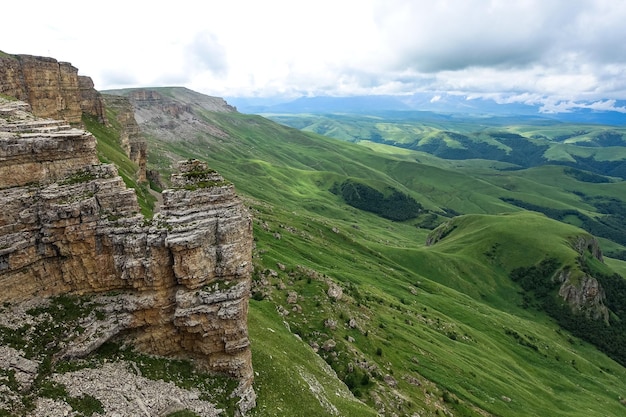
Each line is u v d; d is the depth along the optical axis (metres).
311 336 92.94
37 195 47.12
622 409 158.38
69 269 48.59
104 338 47.28
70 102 129.88
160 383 47.16
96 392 42.31
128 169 128.00
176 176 55.84
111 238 49.06
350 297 134.12
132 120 193.62
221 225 52.09
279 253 152.12
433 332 148.62
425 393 97.06
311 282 119.06
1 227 44.47
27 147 47.19
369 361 93.12
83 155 52.41
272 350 69.94
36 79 112.69
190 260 49.53
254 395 53.94
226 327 51.06
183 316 49.62
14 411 37.03
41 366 42.00
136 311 49.38
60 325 45.78
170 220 50.56
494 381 124.88
